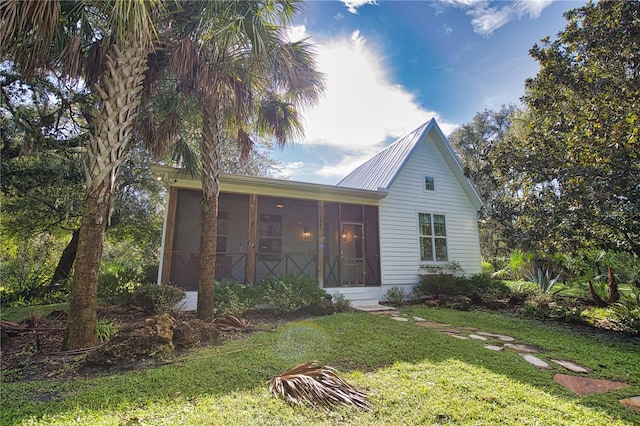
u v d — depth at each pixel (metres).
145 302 6.17
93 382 3.00
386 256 9.32
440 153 11.03
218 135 5.68
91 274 3.95
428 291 9.02
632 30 5.81
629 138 4.86
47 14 3.50
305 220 11.12
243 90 5.36
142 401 2.58
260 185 7.73
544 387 3.13
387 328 5.17
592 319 6.36
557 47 6.82
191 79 4.96
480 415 2.49
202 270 5.42
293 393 2.67
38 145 8.45
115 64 4.14
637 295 7.01
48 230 10.65
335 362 3.63
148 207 12.04
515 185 7.19
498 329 5.79
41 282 9.88
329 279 10.30
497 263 15.97
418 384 3.03
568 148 5.90
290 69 5.39
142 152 10.58
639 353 4.46
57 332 4.82
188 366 3.38
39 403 2.54
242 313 5.97
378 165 11.70
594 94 6.20
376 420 2.36
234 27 4.65
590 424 2.42
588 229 5.70
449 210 10.75
